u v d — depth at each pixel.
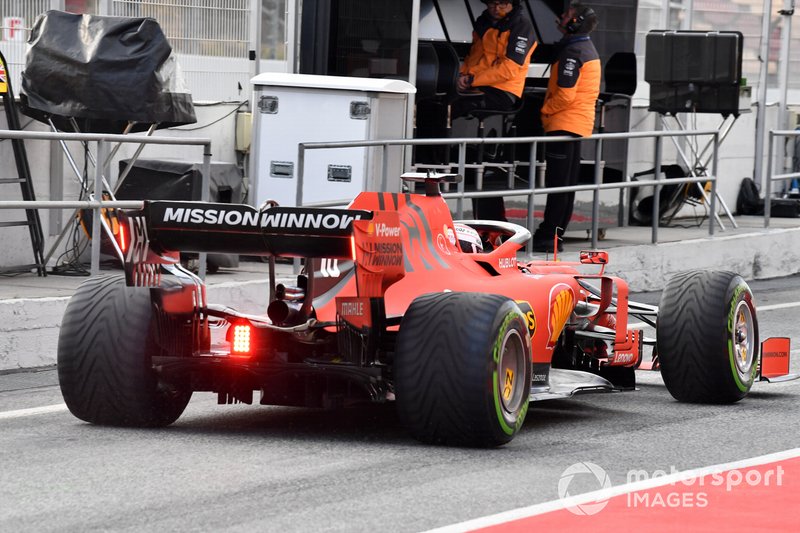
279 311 22.72
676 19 64.56
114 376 23.41
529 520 18.06
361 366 22.39
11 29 41.81
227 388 23.48
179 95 40.09
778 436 25.06
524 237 27.67
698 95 57.38
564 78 48.44
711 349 28.06
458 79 48.31
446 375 21.89
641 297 49.69
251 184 44.66
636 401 29.58
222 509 18.33
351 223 21.77
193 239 22.69
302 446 22.88
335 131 43.47
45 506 18.39
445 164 48.44
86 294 23.89
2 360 31.64
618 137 49.97
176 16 46.91
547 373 26.42
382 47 46.88
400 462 21.56
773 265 57.84
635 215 59.88
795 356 36.94
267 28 50.19
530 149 49.12
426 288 24.52
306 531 17.25
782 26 69.19
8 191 40.12
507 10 48.22
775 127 69.69
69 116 38.69
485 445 22.52
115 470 20.69
